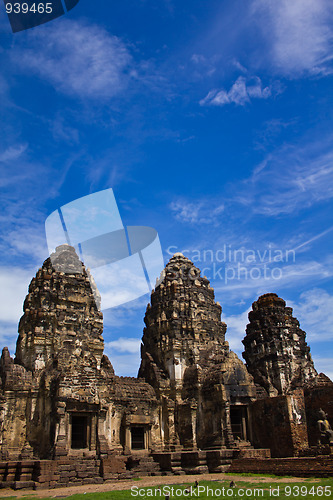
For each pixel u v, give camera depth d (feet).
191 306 221.66
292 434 165.89
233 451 164.55
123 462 154.92
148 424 187.32
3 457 154.51
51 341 181.27
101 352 193.88
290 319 240.53
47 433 159.33
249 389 189.06
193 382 196.95
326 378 193.36
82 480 143.95
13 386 166.20
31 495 118.73
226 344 225.76
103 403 167.73
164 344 213.05
